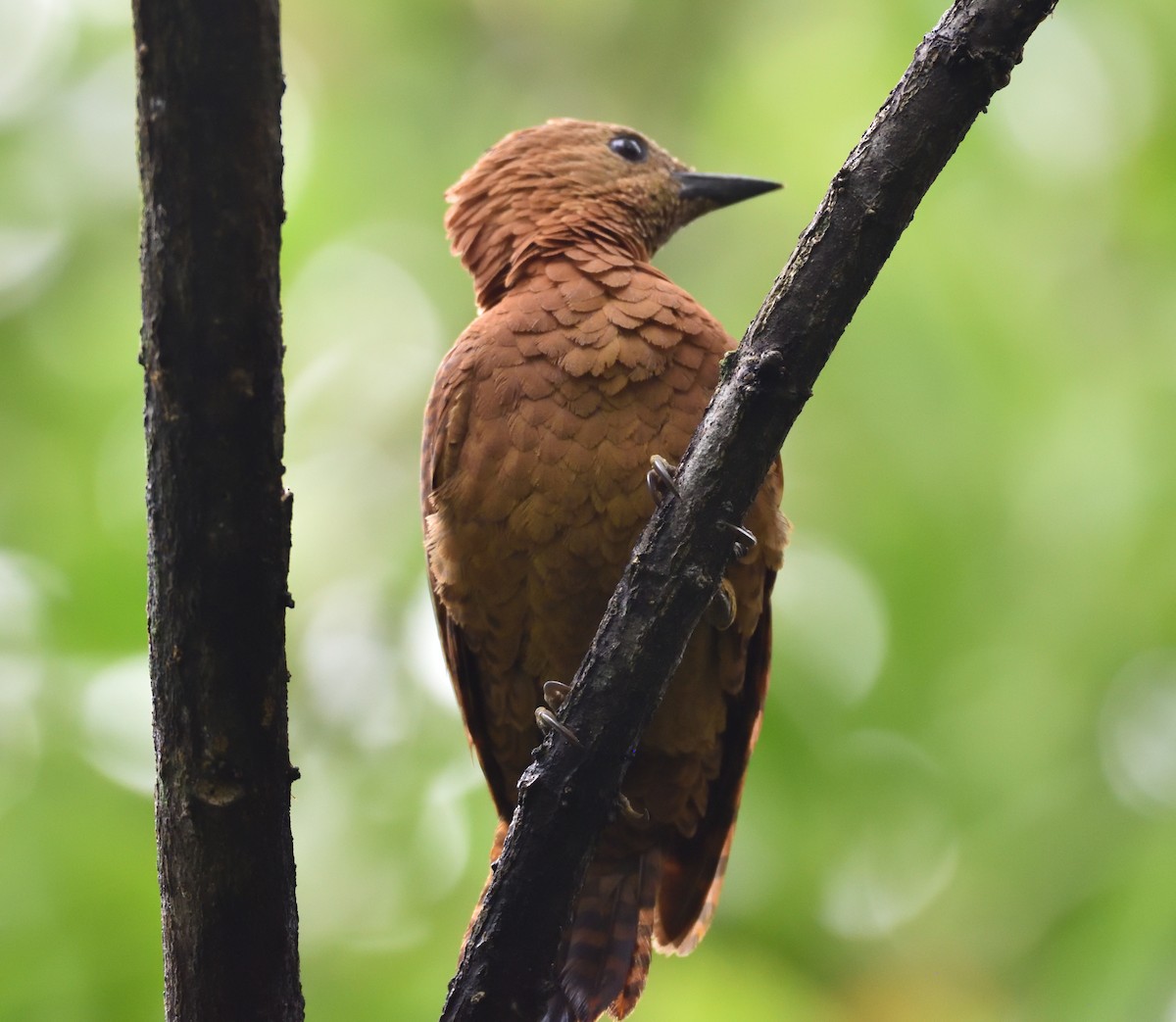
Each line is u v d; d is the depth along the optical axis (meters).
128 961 8.66
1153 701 9.30
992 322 10.63
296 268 11.76
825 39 12.20
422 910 10.06
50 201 11.29
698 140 12.41
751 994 10.02
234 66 5.36
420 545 11.27
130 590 9.80
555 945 6.40
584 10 13.34
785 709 10.30
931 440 10.39
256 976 6.18
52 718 9.40
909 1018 10.04
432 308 11.95
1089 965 8.60
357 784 10.70
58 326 10.92
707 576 6.37
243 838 6.04
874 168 6.31
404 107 12.52
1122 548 9.52
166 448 5.73
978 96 6.29
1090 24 11.16
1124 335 10.54
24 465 10.35
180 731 5.98
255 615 5.90
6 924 8.68
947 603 10.15
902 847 10.27
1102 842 9.12
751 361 6.35
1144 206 10.91
